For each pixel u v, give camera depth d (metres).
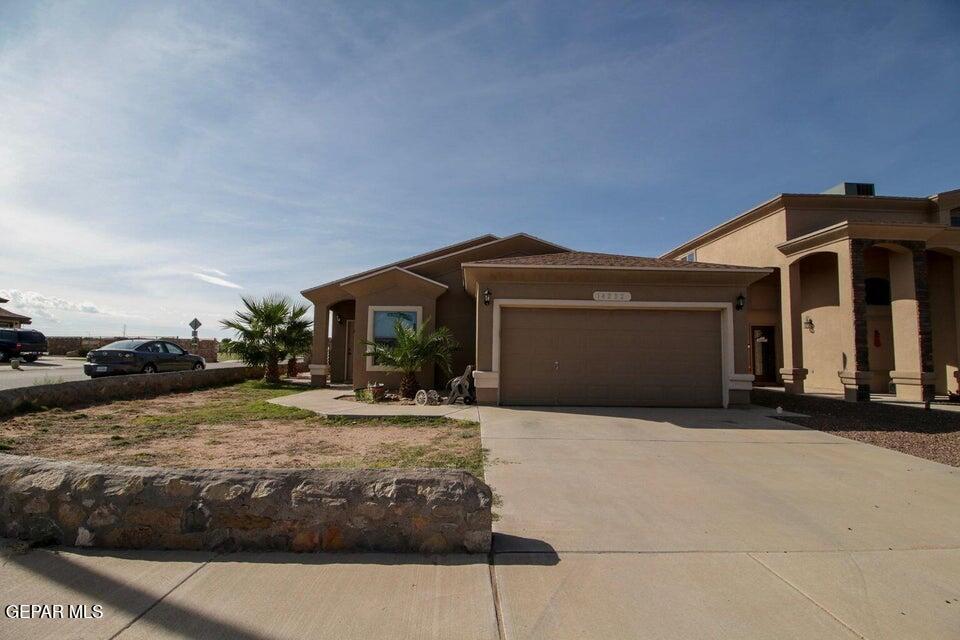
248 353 17.50
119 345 17.20
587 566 3.82
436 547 4.01
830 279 16.77
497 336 12.13
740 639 2.94
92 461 6.51
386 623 3.07
